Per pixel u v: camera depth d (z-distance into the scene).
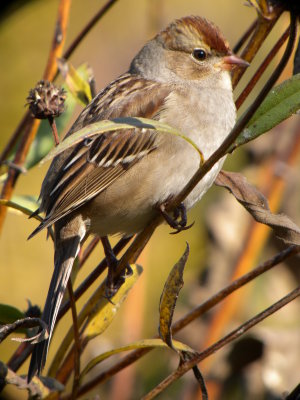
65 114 7.62
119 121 4.89
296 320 8.88
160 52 7.81
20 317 5.85
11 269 11.12
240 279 5.85
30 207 7.00
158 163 6.97
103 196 6.93
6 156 7.42
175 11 12.26
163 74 7.71
